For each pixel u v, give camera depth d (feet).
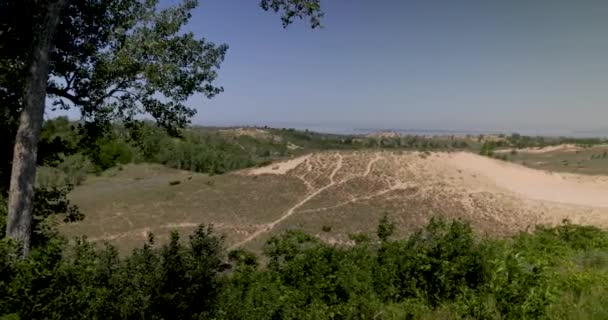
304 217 161.38
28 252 26.08
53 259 21.50
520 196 175.63
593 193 187.93
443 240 27.40
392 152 225.35
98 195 206.49
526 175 211.00
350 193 186.70
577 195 184.65
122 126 33.71
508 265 22.91
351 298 27.25
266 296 32.37
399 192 182.80
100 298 20.62
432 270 25.41
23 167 25.94
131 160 306.55
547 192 188.85
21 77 28.27
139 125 33.53
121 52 30.12
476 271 24.14
